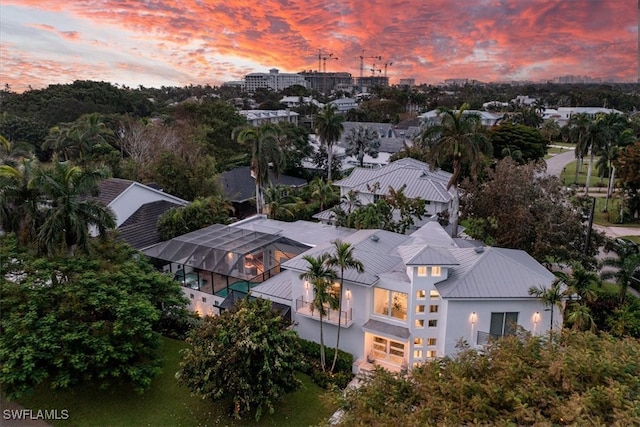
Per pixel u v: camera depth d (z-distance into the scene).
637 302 27.33
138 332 20.72
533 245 31.94
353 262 22.16
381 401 12.80
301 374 24.31
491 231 33.62
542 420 9.80
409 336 23.16
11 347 18.33
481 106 149.88
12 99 93.06
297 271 25.64
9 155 41.69
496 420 10.47
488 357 13.70
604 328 26.59
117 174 51.59
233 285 31.70
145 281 24.05
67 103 88.00
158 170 49.03
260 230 38.50
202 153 62.81
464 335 22.83
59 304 20.30
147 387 20.25
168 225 38.09
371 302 24.53
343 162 80.12
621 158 50.81
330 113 66.56
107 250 26.80
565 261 31.77
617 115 74.81
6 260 23.05
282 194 53.94
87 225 25.98
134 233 37.88
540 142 71.75
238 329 19.67
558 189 33.78
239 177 60.38
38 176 24.23
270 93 198.75
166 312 25.61
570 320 22.23
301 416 20.95
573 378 11.16
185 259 31.66
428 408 11.19
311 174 74.62
